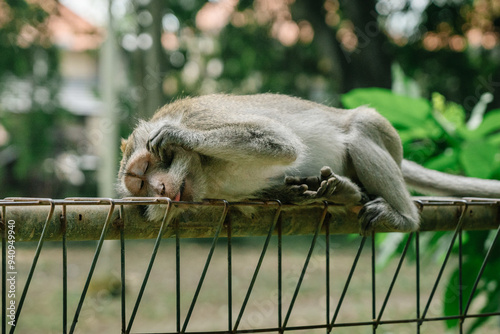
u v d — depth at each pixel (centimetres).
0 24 1797
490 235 443
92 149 2094
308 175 381
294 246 1736
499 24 1819
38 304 1030
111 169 1176
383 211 346
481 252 454
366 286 1141
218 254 1648
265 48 2208
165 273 1358
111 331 884
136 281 1248
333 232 336
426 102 461
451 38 1892
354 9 1783
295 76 2238
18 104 1972
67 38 2241
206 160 342
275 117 383
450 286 471
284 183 328
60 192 2056
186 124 354
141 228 263
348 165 395
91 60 2377
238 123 338
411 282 1151
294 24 2166
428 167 470
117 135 1218
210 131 330
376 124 393
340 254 1568
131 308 1021
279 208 262
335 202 327
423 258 505
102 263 1117
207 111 362
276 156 333
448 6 1800
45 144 1967
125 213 259
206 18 2245
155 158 343
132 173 342
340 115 409
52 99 1975
